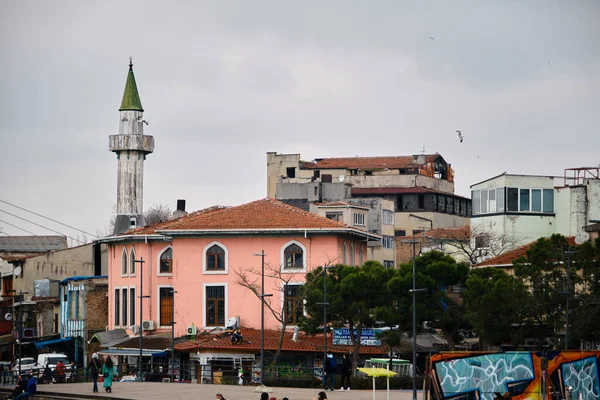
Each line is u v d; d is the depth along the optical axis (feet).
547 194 396.37
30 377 238.07
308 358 288.10
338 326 272.92
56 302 390.83
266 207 331.36
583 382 171.63
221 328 320.29
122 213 474.49
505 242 388.16
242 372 260.42
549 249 244.01
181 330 325.01
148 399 208.95
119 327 345.72
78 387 247.09
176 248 327.26
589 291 240.53
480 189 404.57
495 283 243.81
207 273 323.78
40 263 423.23
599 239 240.53
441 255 272.31
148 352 299.17
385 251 468.75
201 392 222.69
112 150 477.36
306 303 275.39
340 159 623.77
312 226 316.81
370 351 287.89
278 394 214.07
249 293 319.88
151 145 480.23
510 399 161.68
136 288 338.75
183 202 441.27
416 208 583.58
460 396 157.79
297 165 609.42
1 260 474.49
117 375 288.71
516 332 245.24
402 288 263.49
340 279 278.87
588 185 390.01
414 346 201.77
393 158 620.49
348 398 203.00
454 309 265.34
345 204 446.60
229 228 320.91
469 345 324.19
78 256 425.69
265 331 310.65
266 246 320.70
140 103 482.69
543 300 237.25
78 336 361.71
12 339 395.55
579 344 239.50
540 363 165.17
